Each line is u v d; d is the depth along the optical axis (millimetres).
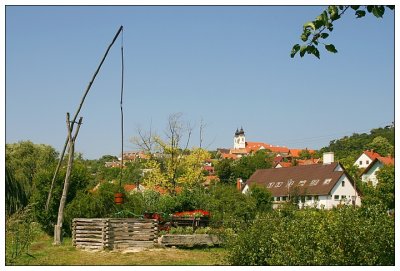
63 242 17844
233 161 91188
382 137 88875
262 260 11031
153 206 22797
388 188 29062
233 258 11461
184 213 19969
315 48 6996
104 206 21406
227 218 18531
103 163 48188
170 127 38531
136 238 16188
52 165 22562
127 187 38406
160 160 38844
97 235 16000
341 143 92750
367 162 80875
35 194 21641
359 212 10203
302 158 109688
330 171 60031
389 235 9688
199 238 16266
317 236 9828
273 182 65500
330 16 6883
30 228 14336
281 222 10930
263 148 172125
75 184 22281
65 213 21250
